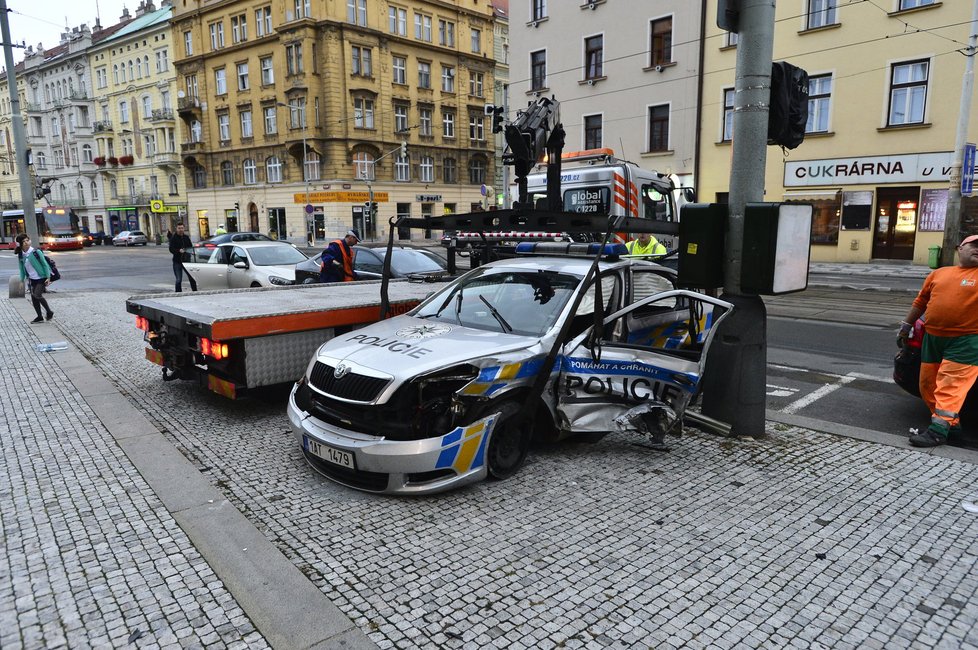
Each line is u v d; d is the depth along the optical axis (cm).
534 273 521
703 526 369
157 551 341
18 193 7450
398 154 4788
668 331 582
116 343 918
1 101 7562
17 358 810
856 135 2167
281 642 267
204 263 1477
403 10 4706
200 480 431
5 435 521
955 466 458
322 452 412
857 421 577
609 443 509
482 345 429
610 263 530
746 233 486
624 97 2747
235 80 4856
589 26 2817
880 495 411
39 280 1104
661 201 1226
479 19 5259
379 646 265
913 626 280
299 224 4675
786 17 2273
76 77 6331
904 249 2133
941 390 501
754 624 280
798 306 1298
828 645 267
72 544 348
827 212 2270
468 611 289
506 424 427
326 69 4316
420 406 394
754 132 490
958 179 1755
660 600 297
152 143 5744
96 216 6556
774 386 697
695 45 2488
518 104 3161
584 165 1153
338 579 316
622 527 368
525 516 382
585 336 468
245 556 335
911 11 2003
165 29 5325
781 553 340
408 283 813
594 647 265
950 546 348
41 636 272
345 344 462
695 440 514
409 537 357
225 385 543
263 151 4797
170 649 263
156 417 575
